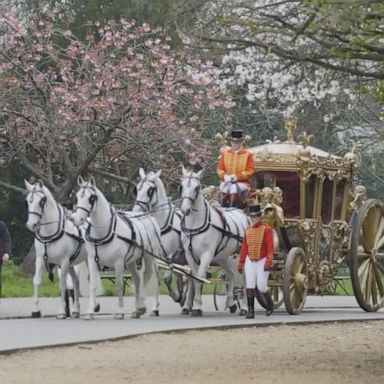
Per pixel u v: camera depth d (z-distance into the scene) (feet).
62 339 80.33
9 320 98.89
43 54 180.65
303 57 64.90
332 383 61.46
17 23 170.50
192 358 72.84
